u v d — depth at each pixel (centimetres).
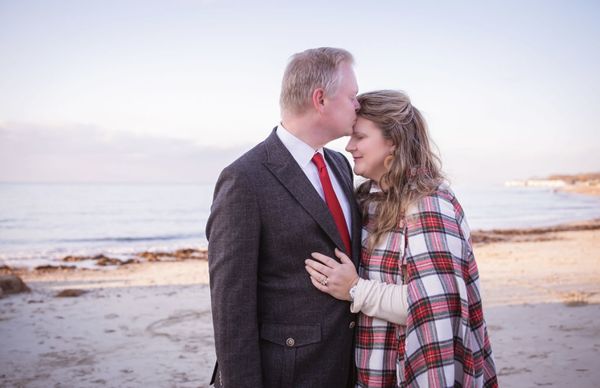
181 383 477
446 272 198
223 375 198
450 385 188
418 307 195
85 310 808
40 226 3734
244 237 200
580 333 585
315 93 212
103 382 482
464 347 196
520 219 4047
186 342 614
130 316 760
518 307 753
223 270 199
